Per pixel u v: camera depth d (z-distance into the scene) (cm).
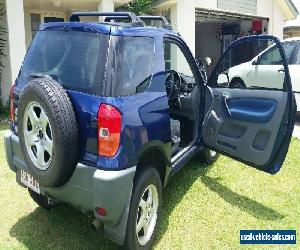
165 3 1135
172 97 442
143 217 305
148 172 298
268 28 1521
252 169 504
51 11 1186
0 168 487
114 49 273
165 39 355
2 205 386
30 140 283
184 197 416
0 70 864
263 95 382
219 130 425
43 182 276
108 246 320
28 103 272
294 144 627
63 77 286
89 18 983
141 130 281
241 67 810
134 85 287
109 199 259
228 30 1734
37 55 319
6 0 793
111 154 259
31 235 334
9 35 805
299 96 764
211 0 1277
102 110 258
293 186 453
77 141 264
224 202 407
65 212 376
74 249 315
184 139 454
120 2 1017
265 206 400
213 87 446
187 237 338
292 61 775
